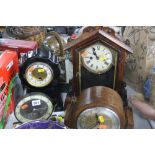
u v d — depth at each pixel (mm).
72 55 924
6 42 1143
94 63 937
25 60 933
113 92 875
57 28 1374
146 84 1026
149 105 985
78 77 965
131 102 1010
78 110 812
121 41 942
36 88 977
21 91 1065
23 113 896
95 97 817
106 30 937
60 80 1081
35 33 1245
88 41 895
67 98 988
